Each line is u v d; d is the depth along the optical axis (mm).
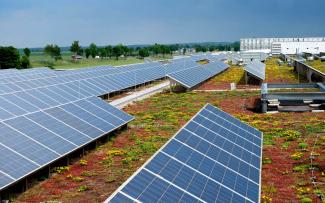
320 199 26375
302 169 32344
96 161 35875
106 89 74250
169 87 88062
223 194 20109
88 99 46938
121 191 16516
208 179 21016
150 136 44156
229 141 28688
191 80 85062
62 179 31469
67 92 61875
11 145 30344
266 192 27781
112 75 85438
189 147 23969
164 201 17250
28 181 30297
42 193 28812
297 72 115438
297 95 58781
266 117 54188
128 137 43812
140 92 82312
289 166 33562
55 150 32844
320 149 38094
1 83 64812
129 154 37312
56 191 29109
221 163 23984
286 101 62469
